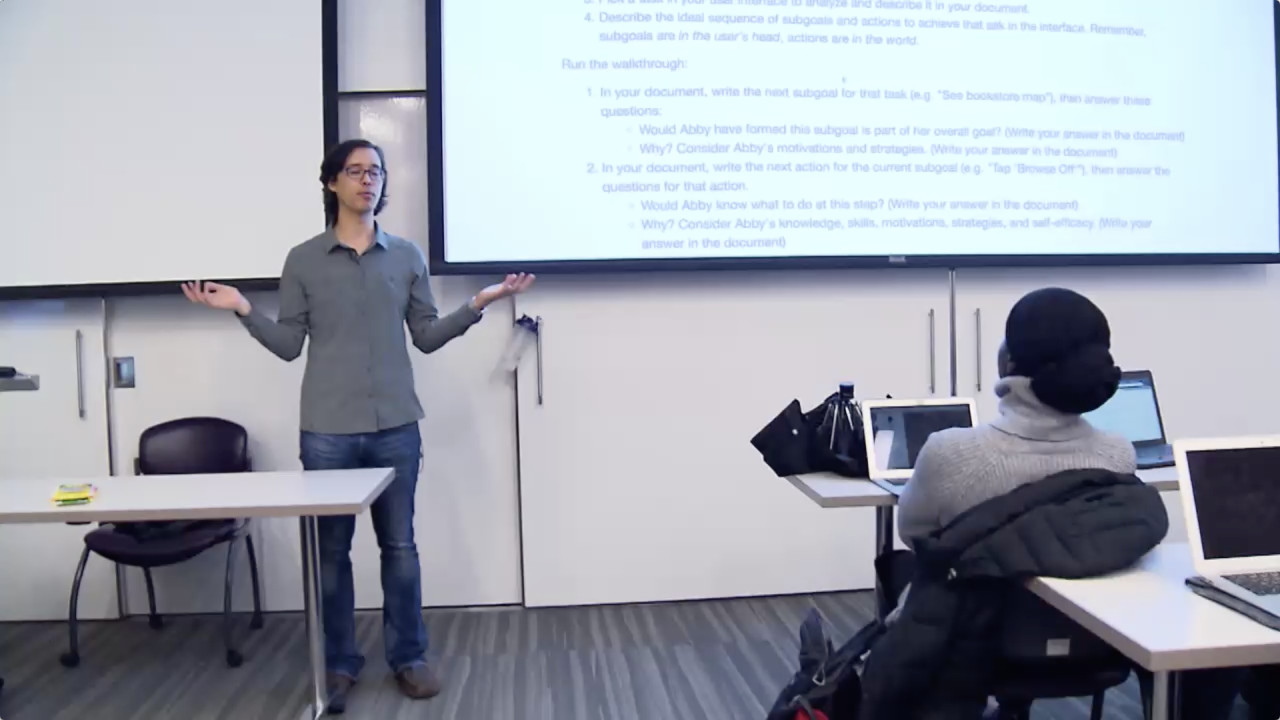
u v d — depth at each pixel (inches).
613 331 115.6
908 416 80.6
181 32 108.4
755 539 119.1
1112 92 118.0
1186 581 51.1
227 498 73.8
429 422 115.5
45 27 107.4
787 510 119.4
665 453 117.0
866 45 113.3
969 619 52.5
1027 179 116.4
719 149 111.7
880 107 113.7
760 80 112.1
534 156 109.9
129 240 108.9
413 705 89.0
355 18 112.7
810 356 118.4
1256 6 120.7
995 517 51.6
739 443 118.0
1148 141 119.0
